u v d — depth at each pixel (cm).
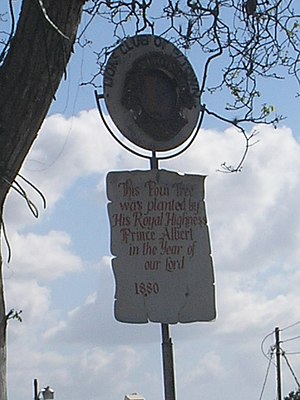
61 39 354
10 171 346
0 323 339
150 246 486
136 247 484
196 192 497
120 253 483
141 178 489
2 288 343
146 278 483
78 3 360
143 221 487
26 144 349
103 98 511
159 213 489
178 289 485
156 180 491
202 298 488
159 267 485
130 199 487
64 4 358
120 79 512
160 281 484
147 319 480
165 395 480
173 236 489
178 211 493
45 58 351
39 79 350
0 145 344
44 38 351
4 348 340
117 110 512
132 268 483
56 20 357
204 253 493
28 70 349
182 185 495
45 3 357
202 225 496
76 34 365
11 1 354
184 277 488
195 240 493
